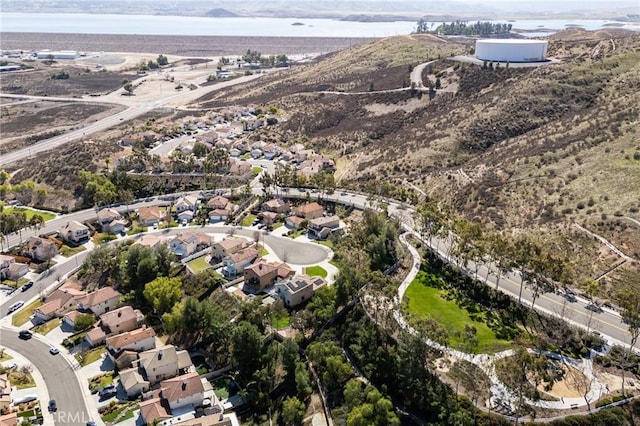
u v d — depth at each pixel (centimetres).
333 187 19488
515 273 13512
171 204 19838
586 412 9062
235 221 18162
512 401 9288
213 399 10731
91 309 13538
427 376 9862
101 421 10069
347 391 9856
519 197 16312
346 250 15062
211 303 13238
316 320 12044
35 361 11781
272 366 11162
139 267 14525
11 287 14825
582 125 19650
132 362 11488
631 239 12912
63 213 19388
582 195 15150
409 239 15588
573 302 12019
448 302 12444
